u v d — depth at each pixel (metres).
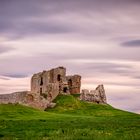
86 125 78.94
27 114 126.19
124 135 49.53
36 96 172.50
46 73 196.88
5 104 145.25
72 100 181.50
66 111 164.50
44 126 74.75
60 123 86.00
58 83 195.75
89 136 46.59
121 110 176.50
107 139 43.41
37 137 48.41
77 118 114.62
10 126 74.19
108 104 199.12
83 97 196.12
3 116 115.00
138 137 44.12
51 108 171.50
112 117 135.25
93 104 185.50
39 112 135.62
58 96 190.88
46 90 191.75
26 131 60.62
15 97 169.75
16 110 132.88
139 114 160.88
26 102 167.25
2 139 47.09
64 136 47.38
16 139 47.19
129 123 89.19
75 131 56.62
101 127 72.25
